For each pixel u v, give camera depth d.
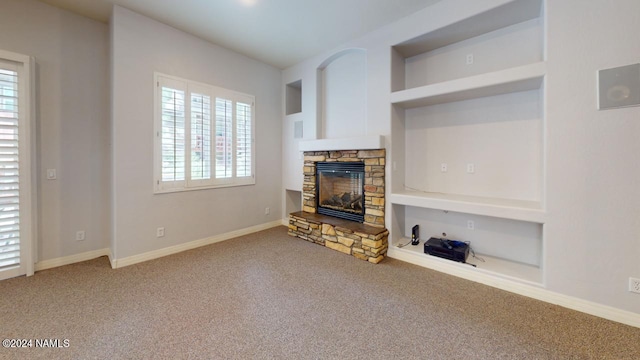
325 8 2.90
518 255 2.80
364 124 3.77
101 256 3.27
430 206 2.91
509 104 2.79
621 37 1.90
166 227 3.38
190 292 2.41
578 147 2.08
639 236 1.90
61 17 2.91
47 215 2.89
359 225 3.52
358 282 2.64
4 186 2.56
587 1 2.01
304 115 4.46
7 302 2.20
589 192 2.06
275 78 4.75
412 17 3.01
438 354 1.66
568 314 2.08
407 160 3.57
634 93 1.87
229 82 4.00
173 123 3.39
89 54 3.11
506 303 2.25
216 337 1.80
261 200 4.59
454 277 2.76
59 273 2.79
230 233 4.12
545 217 2.24
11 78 2.57
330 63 4.18
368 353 1.66
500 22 2.68
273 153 4.77
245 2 2.81
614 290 2.00
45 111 2.84
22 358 1.59
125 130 2.99
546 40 2.18
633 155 1.90
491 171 2.92
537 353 1.66
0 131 2.52
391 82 3.25
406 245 3.34
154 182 3.24
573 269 2.14
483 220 3.02
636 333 1.84
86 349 1.67
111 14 2.94
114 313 2.07
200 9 2.94
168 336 1.81
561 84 2.13
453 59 3.14
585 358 1.62
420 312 2.12
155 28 3.19
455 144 3.18
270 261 3.18
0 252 2.56
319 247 3.70
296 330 1.88
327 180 4.30
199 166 3.68
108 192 3.30
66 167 3.00
